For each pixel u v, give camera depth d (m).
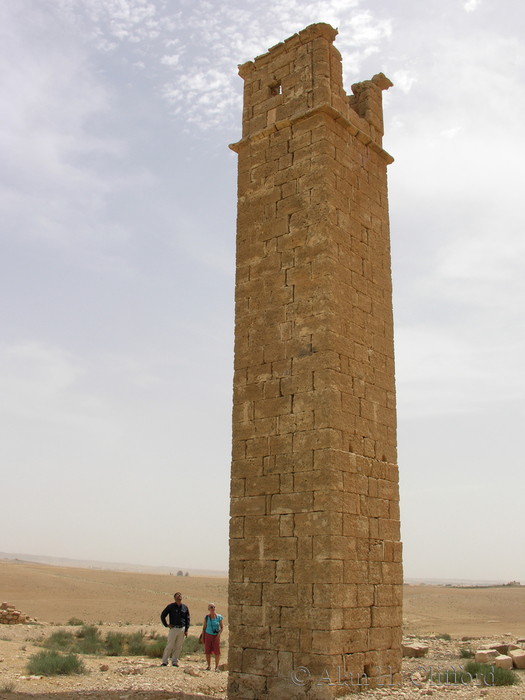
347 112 16.38
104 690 13.41
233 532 14.24
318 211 14.83
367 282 15.61
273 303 15.06
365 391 14.65
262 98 16.92
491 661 19.45
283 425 14.02
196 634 31.80
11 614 30.56
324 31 15.98
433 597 72.75
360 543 13.38
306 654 12.29
